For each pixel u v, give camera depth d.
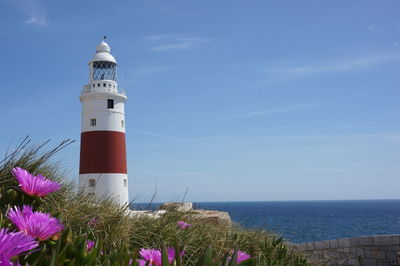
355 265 15.35
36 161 5.25
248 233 7.62
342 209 195.25
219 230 7.17
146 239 5.80
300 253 7.88
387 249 15.09
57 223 1.80
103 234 5.19
